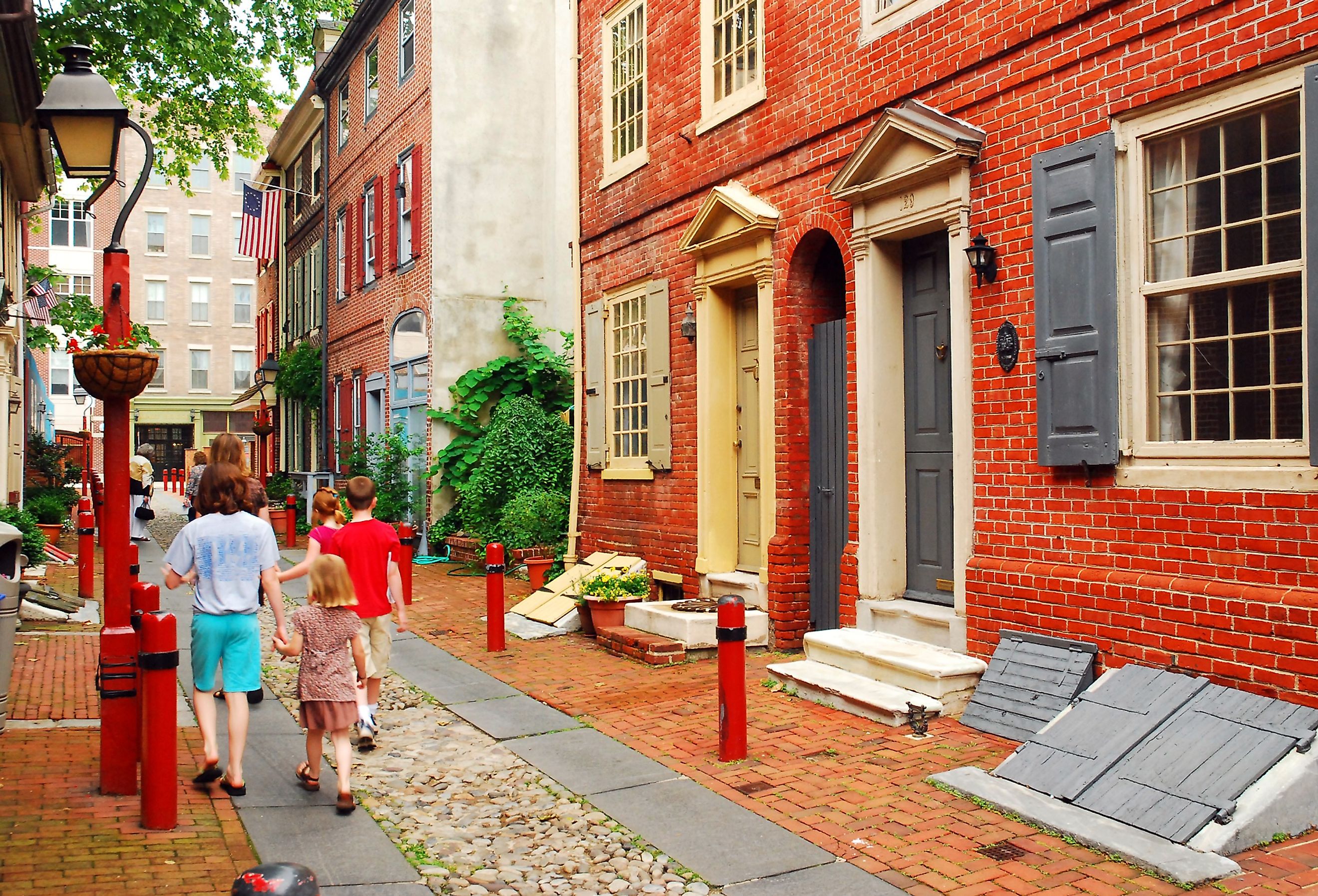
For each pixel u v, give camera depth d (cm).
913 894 409
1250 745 470
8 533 722
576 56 1260
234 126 1817
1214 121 541
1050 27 623
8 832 475
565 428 1605
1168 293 563
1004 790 504
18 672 830
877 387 773
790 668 739
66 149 594
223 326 4719
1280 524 502
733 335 989
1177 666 542
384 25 1969
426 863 464
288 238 2920
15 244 1683
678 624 870
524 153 1781
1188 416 563
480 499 1548
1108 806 471
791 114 863
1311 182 486
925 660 667
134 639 541
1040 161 623
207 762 557
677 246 1036
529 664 877
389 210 1925
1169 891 400
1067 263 605
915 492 772
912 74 734
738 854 459
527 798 550
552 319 1791
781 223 877
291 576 659
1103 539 591
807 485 876
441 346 1719
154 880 423
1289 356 516
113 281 571
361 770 603
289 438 2955
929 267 759
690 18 1005
